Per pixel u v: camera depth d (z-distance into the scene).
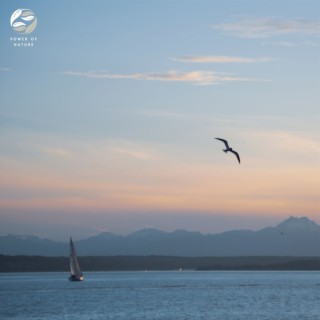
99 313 155.62
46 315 153.25
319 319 141.75
